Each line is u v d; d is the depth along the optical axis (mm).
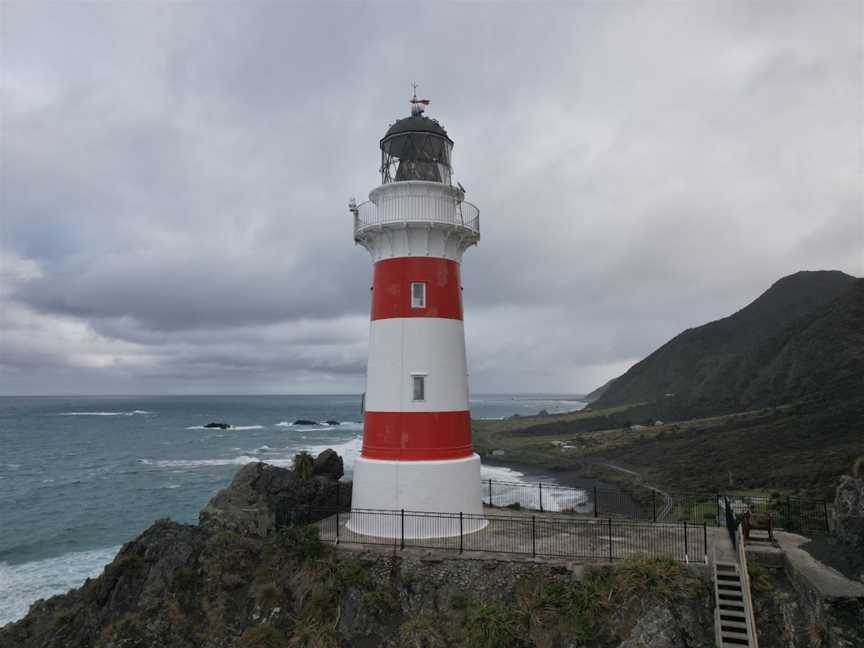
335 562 19344
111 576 20469
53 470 83375
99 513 56719
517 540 20953
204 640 18469
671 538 20609
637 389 167375
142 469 83812
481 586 18281
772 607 16516
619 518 26109
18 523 53031
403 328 22703
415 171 23672
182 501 61906
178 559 20281
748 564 17422
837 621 14594
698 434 76812
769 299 177000
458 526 21844
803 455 51719
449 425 22641
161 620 18906
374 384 23109
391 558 19359
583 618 16578
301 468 26594
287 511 23688
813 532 20859
